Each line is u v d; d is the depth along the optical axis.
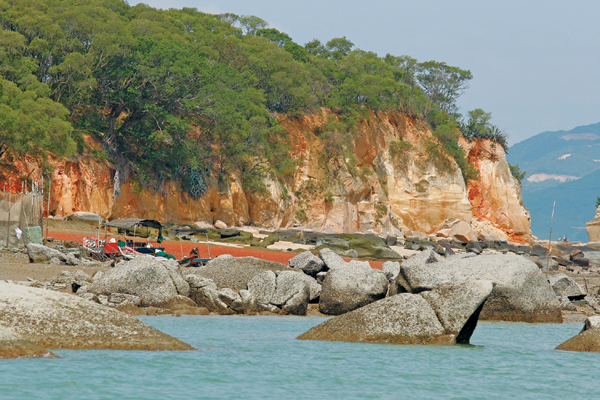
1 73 172.50
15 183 162.25
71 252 108.06
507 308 73.94
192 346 49.50
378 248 182.00
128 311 66.88
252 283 77.44
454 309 52.84
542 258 195.25
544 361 48.16
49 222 153.00
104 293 69.94
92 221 166.12
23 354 41.12
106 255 109.12
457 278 73.50
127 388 35.94
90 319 45.25
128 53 191.12
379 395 37.03
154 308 68.88
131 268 71.25
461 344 53.28
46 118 154.50
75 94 193.25
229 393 36.12
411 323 52.84
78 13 189.62
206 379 38.97
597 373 44.16
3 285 44.50
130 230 155.00
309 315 74.56
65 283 75.38
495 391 38.75
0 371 37.75
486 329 67.31
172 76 199.88
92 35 194.88
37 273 85.75
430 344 52.22
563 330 67.81
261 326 63.00
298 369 42.75
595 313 85.12
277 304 74.94
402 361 46.28
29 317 43.06
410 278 73.75
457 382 40.78
